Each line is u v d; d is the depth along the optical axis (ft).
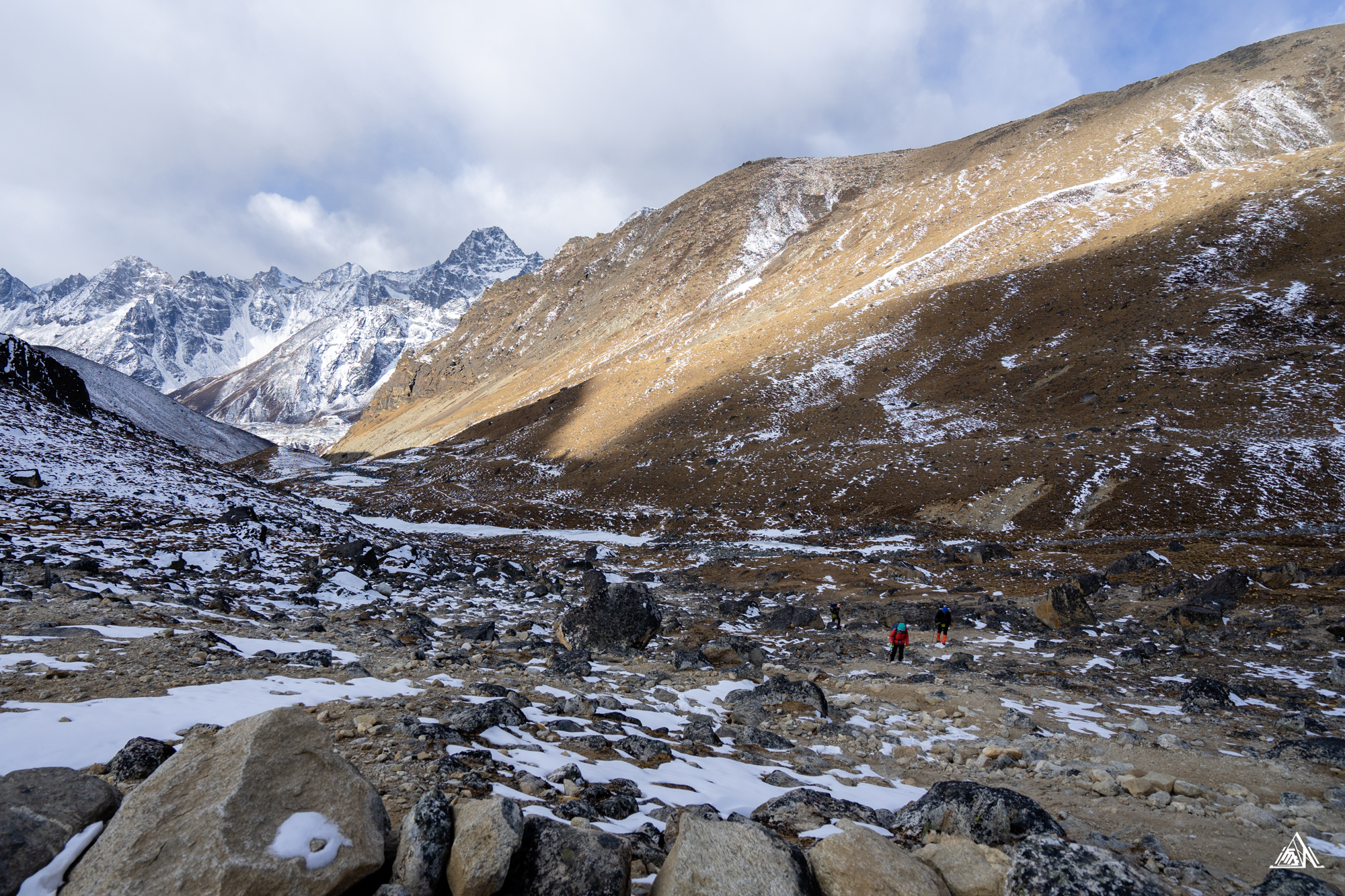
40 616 30.63
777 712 31.83
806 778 21.67
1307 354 223.51
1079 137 552.41
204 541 72.54
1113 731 33.32
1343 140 439.22
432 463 390.21
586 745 20.62
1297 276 268.82
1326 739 28.27
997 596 104.01
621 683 36.70
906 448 243.40
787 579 126.31
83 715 16.10
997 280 352.69
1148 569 111.86
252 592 55.47
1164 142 478.18
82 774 10.82
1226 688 42.34
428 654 36.11
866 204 636.48
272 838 9.43
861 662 55.62
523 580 107.45
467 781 14.94
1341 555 106.01
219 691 20.61
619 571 148.25
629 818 15.05
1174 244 322.34
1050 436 221.46
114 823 9.59
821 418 290.35
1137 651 58.23
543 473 323.78
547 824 11.28
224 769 10.34
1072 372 261.03
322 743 11.49
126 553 57.77
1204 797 21.77
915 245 467.93
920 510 197.88
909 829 16.25
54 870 9.02
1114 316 290.76
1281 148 445.78
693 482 261.03
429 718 20.79
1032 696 42.52
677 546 185.37
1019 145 598.34
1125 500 171.32
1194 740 31.89
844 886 11.41
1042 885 11.16
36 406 124.98
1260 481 163.63
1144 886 10.78
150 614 34.24
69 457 99.30
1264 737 32.63
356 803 10.89
